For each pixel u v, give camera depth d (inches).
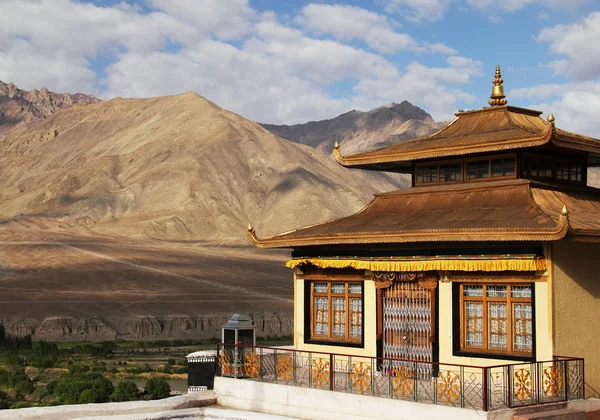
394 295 1077.8
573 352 954.1
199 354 1174.3
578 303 966.4
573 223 942.4
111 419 984.9
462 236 959.6
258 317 5541.3
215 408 1072.8
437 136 1189.7
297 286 1202.0
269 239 1197.7
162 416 1015.0
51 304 5713.6
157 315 5600.4
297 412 1011.9
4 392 2342.5
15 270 7037.4
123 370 3196.4
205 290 6633.9
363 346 1106.1
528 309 957.8
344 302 1146.0
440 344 1022.4
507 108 1188.5
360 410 948.6
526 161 1079.0
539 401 899.4
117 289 6466.5
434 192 1136.2
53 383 2412.6
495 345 984.3
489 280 984.3
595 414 925.8
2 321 5167.3
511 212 1006.4
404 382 957.8
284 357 1094.4
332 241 1104.2
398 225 1074.1
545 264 935.7
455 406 873.5
